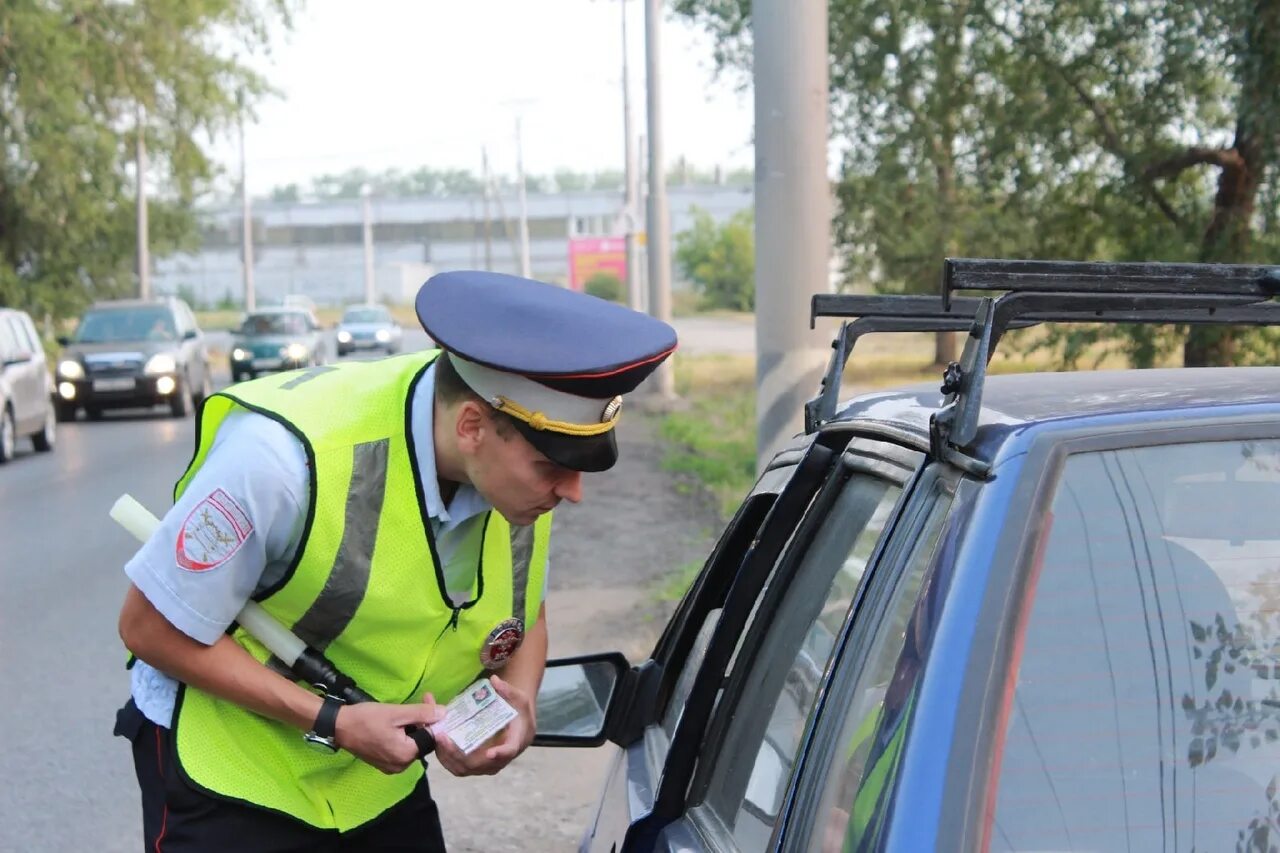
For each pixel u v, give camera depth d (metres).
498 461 2.16
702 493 12.34
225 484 2.13
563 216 84.94
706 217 75.25
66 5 27.02
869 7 12.23
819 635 1.89
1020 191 11.91
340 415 2.19
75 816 5.03
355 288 86.12
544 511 2.24
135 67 28.41
